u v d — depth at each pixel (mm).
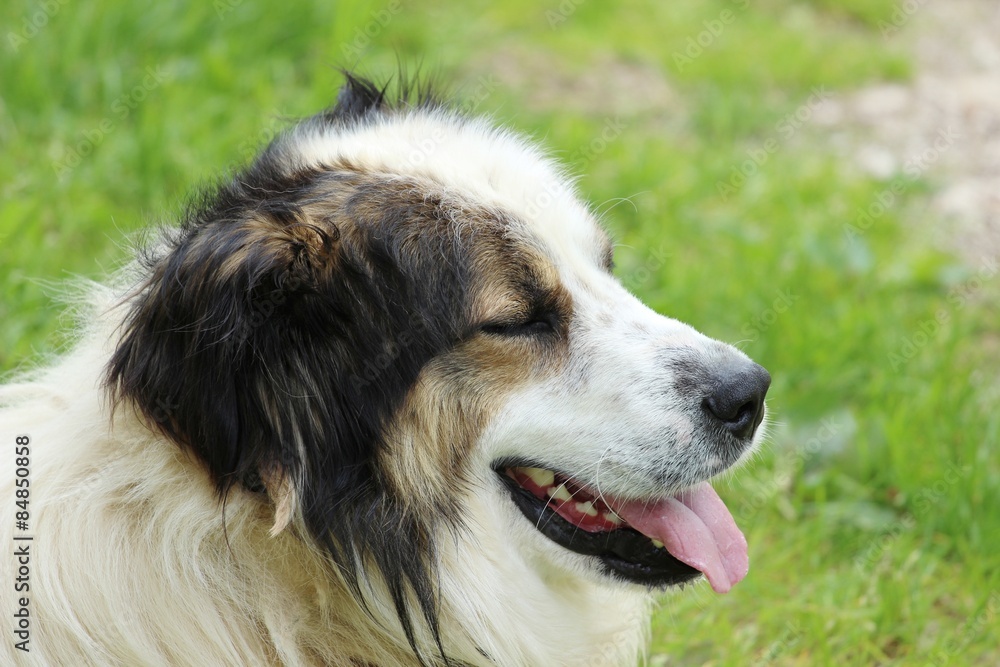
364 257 4527
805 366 8227
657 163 10602
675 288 8820
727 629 6238
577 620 5254
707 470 4723
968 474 7156
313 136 5320
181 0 10406
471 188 4895
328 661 4695
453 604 4746
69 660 4270
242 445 4273
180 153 8992
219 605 4441
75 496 4371
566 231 5059
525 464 4773
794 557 6945
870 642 6254
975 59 14711
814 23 15156
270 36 10836
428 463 4613
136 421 4402
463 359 4652
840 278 9430
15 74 9281
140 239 5297
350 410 4418
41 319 7223
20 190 8328
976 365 8492
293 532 4512
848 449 7527
